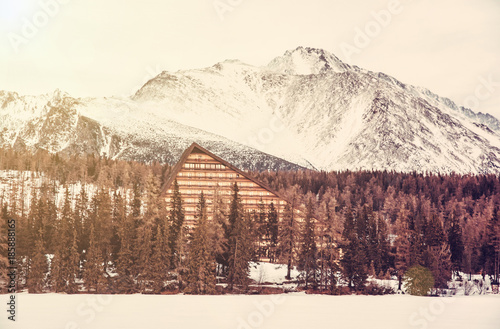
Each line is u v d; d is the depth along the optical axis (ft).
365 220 361.51
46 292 301.22
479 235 379.14
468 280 352.49
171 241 324.60
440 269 331.16
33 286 301.02
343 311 270.46
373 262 349.61
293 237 337.93
